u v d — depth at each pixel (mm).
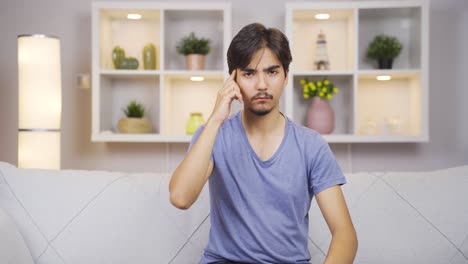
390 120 3357
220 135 1486
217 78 3484
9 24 3680
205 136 1394
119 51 3395
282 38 1419
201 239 1709
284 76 1437
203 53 3398
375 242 1693
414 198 1753
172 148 3652
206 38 3539
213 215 1525
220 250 1466
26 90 2939
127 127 3354
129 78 3551
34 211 1681
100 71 3299
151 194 1756
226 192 1458
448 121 3613
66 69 3680
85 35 3678
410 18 3441
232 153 1463
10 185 1719
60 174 1776
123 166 3656
